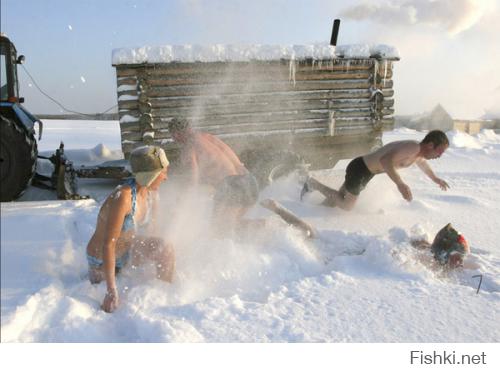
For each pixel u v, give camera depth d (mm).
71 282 3078
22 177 5770
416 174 8078
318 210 5270
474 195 6289
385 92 7477
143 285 2936
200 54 6273
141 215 3062
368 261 3504
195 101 6410
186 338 2301
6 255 3314
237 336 2348
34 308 2523
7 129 5633
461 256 3324
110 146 12906
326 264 3580
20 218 4281
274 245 3717
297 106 6945
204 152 4062
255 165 6344
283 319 2555
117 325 2529
